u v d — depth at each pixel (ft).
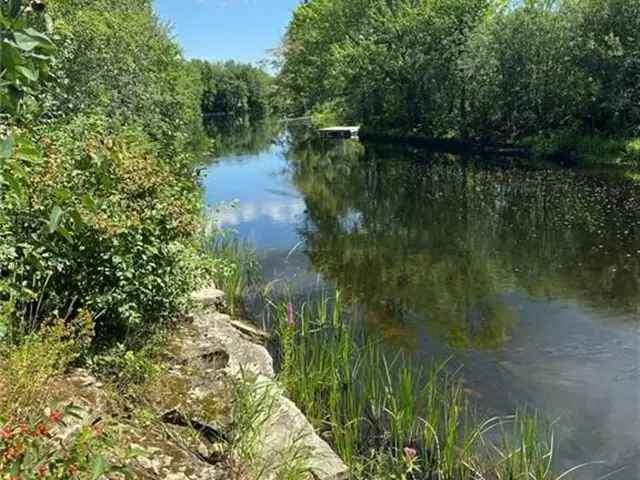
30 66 5.44
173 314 16.19
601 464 13.73
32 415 7.78
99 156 10.47
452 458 13.08
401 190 56.44
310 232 39.91
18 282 11.82
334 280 28.50
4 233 10.66
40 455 6.06
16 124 11.53
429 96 99.14
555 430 15.10
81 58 30.19
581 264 29.81
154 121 37.86
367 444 14.25
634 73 69.67
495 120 86.79
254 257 31.50
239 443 11.57
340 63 113.60
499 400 16.57
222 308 22.00
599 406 16.19
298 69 152.66
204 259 19.88
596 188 49.78
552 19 78.54
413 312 23.94
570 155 69.51
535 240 35.14
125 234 13.52
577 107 74.02
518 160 71.10
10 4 5.29
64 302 12.84
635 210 40.73
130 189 14.21
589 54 72.54
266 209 48.98
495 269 29.94
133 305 13.60
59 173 12.19
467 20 94.22
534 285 27.02
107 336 13.92
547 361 19.02
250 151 101.60
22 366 9.11
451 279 28.48
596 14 72.54
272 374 16.05
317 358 17.99
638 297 24.66
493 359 19.21
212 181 66.44
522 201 47.11
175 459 10.69
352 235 38.86
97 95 29.66
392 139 106.11
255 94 269.23
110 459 9.11
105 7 40.70
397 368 18.48
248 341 17.85
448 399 16.51
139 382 12.88
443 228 40.01
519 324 22.31
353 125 135.13
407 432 14.37
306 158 87.61
